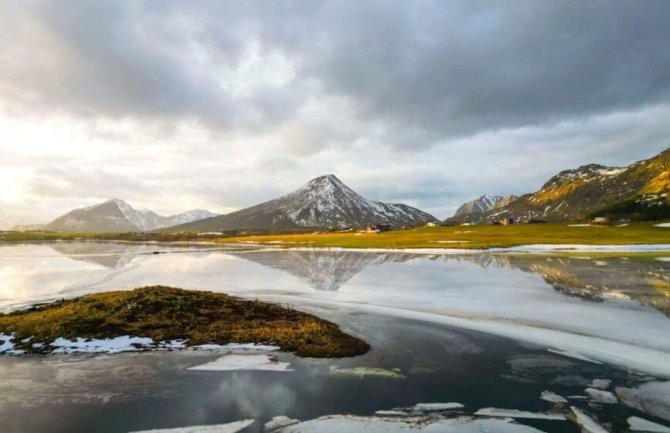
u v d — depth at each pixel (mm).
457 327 26812
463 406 15734
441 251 89250
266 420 14727
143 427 14297
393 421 14609
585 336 24203
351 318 29625
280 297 38000
